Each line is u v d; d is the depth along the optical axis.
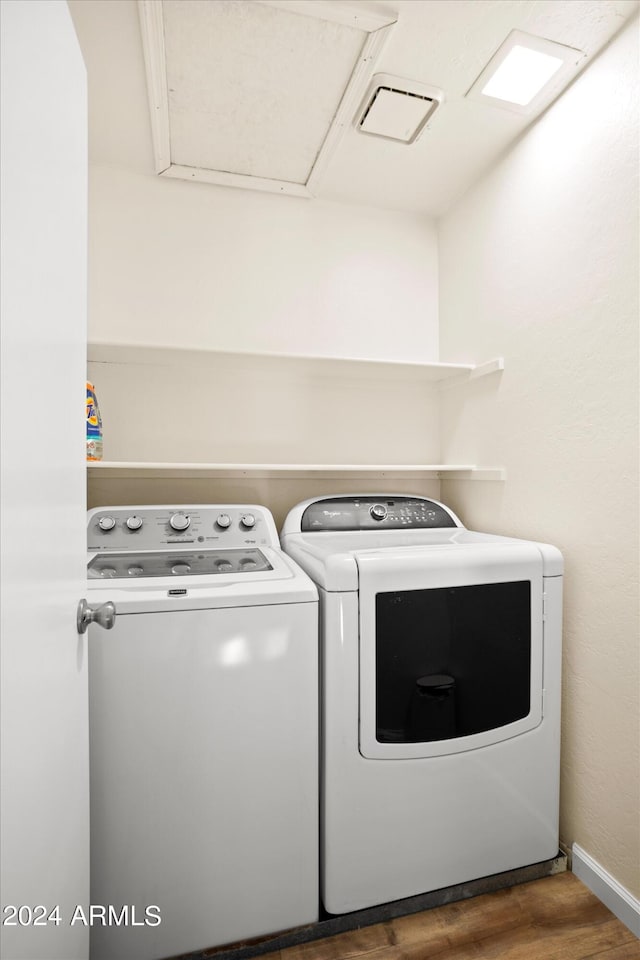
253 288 2.03
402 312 2.21
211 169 1.88
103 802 1.06
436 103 1.54
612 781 1.29
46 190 0.62
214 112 1.58
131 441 1.90
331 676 1.19
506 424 1.76
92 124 1.65
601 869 1.32
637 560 1.24
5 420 0.49
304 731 1.18
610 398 1.32
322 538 1.70
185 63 1.39
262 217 2.04
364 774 1.21
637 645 1.23
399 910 1.25
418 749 1.24
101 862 1.06
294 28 1.29
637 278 1.24
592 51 1.35
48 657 0.63
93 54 1.36
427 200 2.11
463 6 1.23
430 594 1.25
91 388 1.66
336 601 1.19
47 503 0.63
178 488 1.95
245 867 1.14
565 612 1.46
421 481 2.21
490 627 1.31
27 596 0.55
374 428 2.18
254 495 2.03
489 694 1.31
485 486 1.89
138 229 1.91
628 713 1.25
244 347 2.01
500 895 1.33
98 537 1.54
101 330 1.87
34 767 0.58
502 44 1.34
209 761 1.11
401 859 1.24
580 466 1.42
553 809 1.39
